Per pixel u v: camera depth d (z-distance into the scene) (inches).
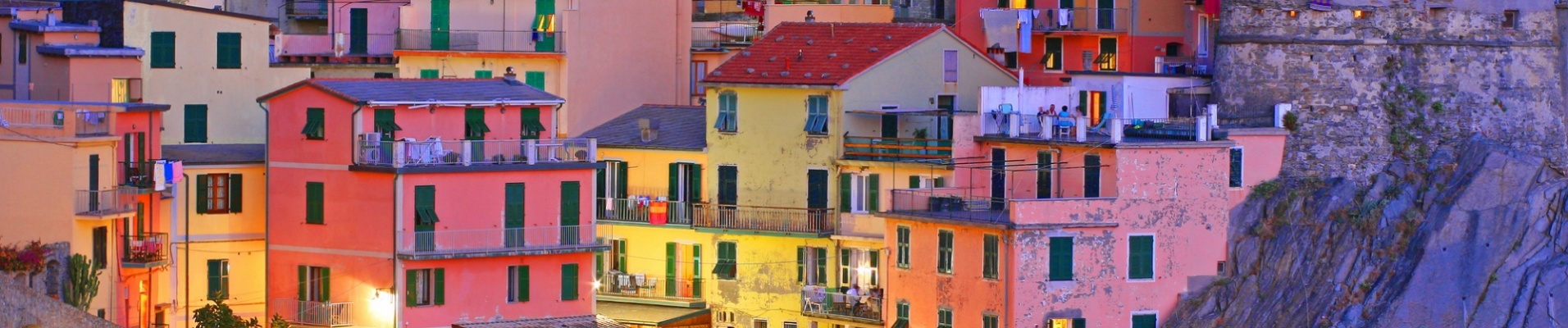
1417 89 4252.0
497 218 4033.0
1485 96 4261.8
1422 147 4244.6
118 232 3895.2
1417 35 4256.9
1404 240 4151.1
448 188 3988.7
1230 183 4165.8
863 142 4266.7
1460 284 4126.5
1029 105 4284.0
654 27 4867.1
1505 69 4269.2
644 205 4416.8
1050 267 3966.5
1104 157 4030.5
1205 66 4473.4
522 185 4055.1
